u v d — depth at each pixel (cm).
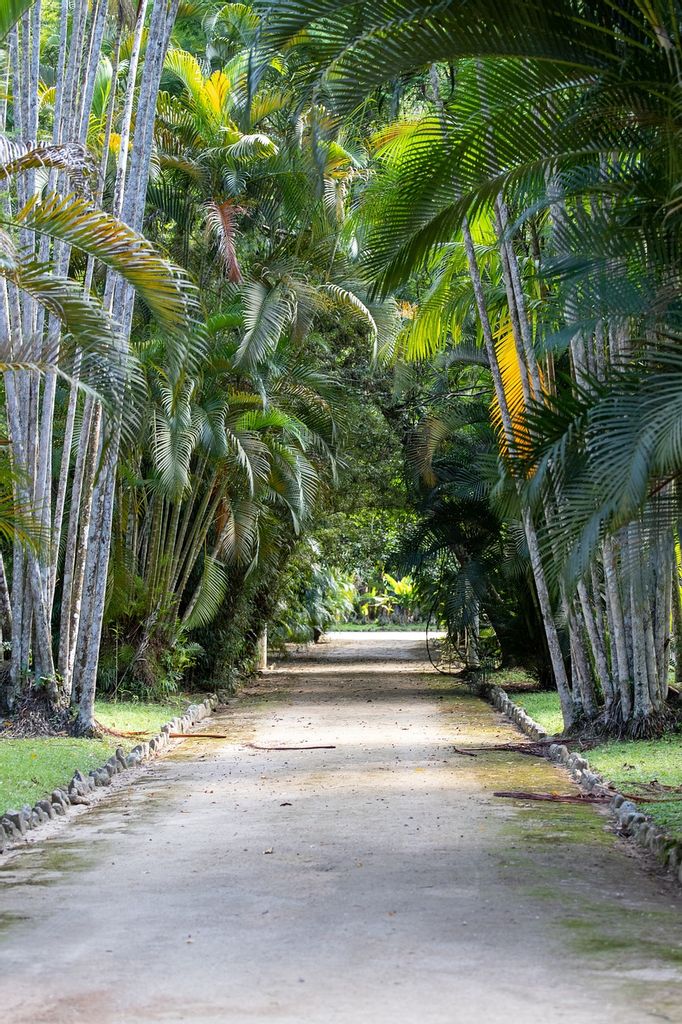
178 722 1445
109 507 1323
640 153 768
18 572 1335
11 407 1257
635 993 437
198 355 1540
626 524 652
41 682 1314
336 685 2238
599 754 1138
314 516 2141
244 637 2180
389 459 2159
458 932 527
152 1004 430
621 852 709
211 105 1716
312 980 457
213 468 1727
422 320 1488
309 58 641
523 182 789
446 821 812
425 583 2239
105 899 600
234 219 1716
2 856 720
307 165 1609
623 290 764
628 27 670
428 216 773
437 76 1167
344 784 990
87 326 856
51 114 1880
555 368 1420
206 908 577
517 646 1953
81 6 1284
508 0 651
